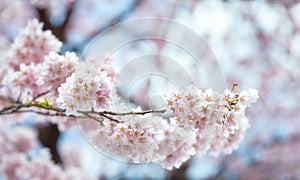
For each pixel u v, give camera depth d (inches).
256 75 312.0
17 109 85.6
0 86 106.0
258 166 321.1
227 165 315.9
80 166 256.8
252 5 275.6
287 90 313.9
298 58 308.7
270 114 314.3
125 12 280.1
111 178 297.1
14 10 275.1
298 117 320.2
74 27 289.6
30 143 211.5
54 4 251.8
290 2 274.4
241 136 97.0
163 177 294.2
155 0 283.7
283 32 303.9
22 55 108.6
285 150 320.2
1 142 209.5
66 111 72.8
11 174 196.7
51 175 197.3
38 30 110.0
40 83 87.8
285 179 325.7
